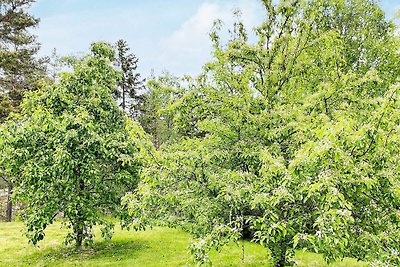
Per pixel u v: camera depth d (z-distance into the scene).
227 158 6.78
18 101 22.28
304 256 11.26
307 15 8.35
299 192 5.10
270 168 5.42
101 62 11.55
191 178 6.64
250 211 6.57
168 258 10.55
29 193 10.11
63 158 9.34
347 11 15.66
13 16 22.69
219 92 7.44
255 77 8.02
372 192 5.05
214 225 5.89
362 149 4.85
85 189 10.79
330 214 4.39
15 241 12.95
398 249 4.91
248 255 10.75
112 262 10.10
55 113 10.73
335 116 6.00
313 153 4.61
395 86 4.54
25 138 9.58
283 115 6.76
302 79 8.26
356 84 6.78
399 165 5.00
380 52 15.50
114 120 11.46
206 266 5.33
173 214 6.89
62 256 10.81
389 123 4.72
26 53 23.00
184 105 7.29
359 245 4.99
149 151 6.62
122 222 11.19
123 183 10.81
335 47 8.38
